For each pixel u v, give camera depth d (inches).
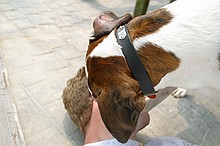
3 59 39.9
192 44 19.2
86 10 61.6
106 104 18.3
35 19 53.4
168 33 19.2
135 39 19.0
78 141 29.4
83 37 48.8
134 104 18.3
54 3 63.2
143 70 18.8
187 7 19.9
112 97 18.1
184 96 36.2
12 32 47.4
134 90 18.5
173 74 20.1
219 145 30.1
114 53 19.0
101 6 65.2
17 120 30.4
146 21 19.7
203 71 20.2
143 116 27.4
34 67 39.1
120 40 19.2
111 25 21.3
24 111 31.9
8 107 31.8
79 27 52.5
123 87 18.2
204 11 19.5
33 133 29.5
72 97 28.9
